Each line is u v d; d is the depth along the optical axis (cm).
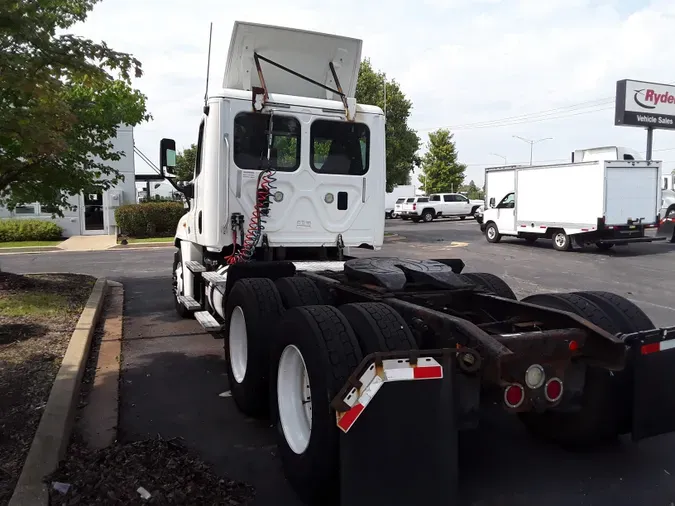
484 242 2312
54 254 1869
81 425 466
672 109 3328
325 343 332
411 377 294
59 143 541
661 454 413
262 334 461
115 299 1028
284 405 381
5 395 486
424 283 459
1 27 495
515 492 358
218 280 615
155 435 450
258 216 615
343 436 293
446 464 297
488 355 307
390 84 3253
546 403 347
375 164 685
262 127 630
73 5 663
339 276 525
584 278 1307
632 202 1862
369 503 290
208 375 603
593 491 360
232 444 435
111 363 637
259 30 643
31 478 347
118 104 941
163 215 2345
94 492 332
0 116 515
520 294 1097
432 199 4219
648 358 360
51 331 692
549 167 1972
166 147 711
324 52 685
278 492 363
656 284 1210
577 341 354
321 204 658
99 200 2484
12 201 922
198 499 335
